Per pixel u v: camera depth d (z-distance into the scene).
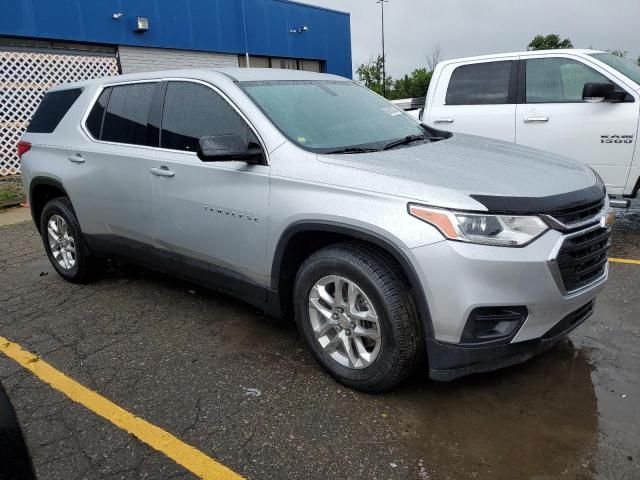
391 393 2.97
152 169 3.82
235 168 3.30
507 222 2.52
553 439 2.55
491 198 2.56
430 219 2.55
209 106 3.59
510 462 2.41
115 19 13.06
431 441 2.57
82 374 3.32
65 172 4.57
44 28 11.77
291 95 3.61
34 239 6.86
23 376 3.32
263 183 3.16
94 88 4.58
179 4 14.45
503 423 2.68
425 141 3.64
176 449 2.58
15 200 9.13
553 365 3.21
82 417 2.87
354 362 2.95
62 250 4.98
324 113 3.59
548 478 2.31
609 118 5.44
